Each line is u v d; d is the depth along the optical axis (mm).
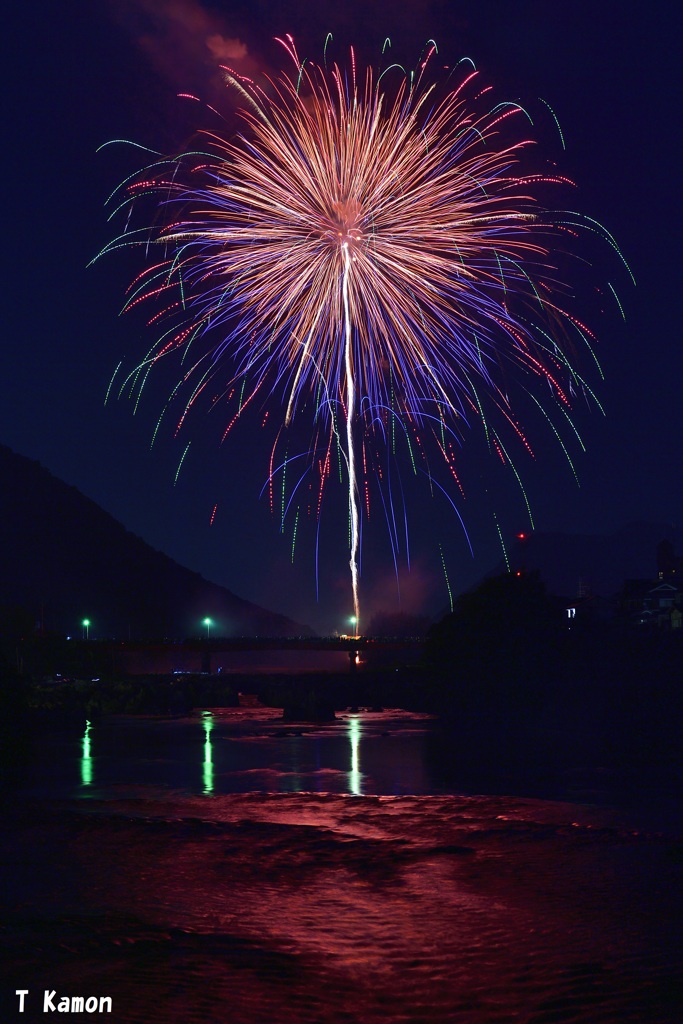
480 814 31953
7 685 57906
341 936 17391
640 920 18406
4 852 25562
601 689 69875
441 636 83188
